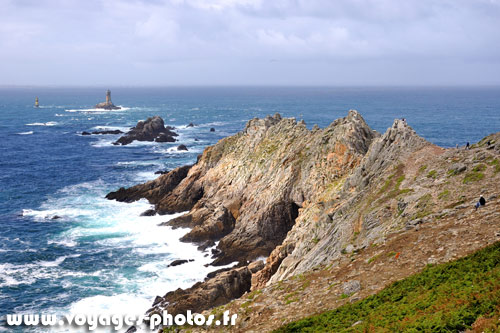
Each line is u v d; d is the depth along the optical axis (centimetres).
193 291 5331
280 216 7188
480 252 2609
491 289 2128
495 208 3262
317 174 6919
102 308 5162
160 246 7038
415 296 2447
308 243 5162
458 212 3497
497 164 4097
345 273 3338
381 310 2442
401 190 4481
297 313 2964
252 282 5412
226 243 6925
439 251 2959
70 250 6838
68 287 5675
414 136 5578
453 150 4956
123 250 6856
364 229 4284
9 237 7331
